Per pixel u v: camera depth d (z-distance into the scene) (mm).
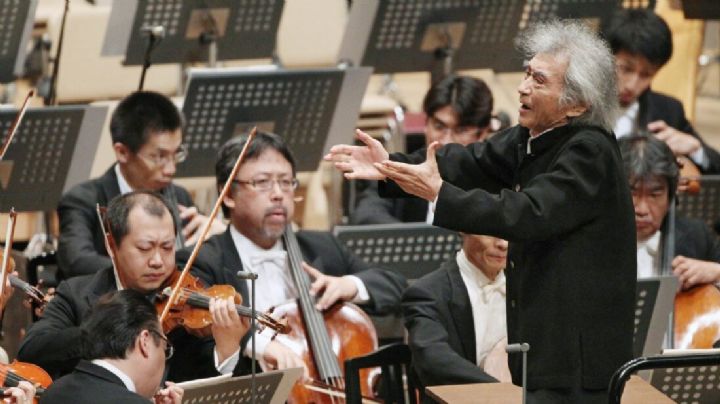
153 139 18125
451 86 19953
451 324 15078
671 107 21656
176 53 22406
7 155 19109
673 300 15445
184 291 14789
